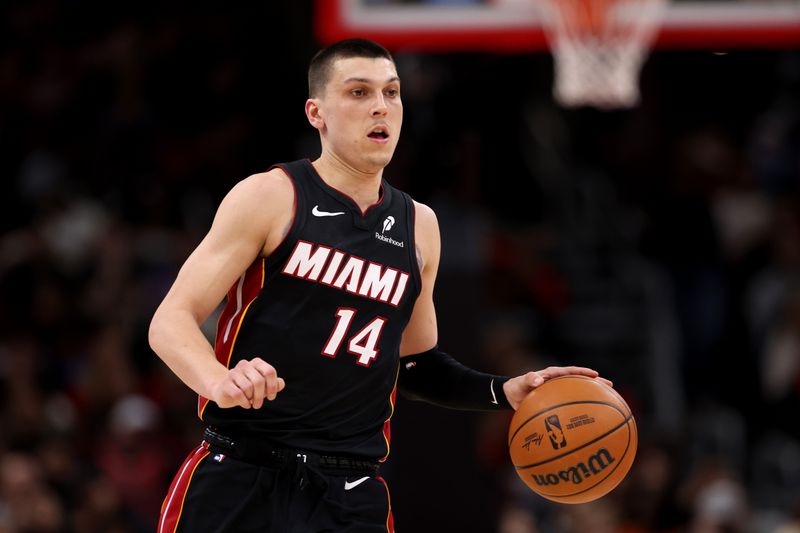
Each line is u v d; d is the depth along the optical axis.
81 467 30.20
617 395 14.38
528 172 46.12
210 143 43.88
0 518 28.14
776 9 31.45
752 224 45.47
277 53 46.91
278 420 13.23
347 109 13.41
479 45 30.95
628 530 32.38
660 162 48.31
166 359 12.55
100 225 39.28
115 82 44.44
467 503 31.77
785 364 39.66
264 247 13.29
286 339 13.22
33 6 46.22
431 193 36.88
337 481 13.39
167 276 37.91
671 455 33.91
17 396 32.50
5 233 40.94
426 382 15.15
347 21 31.22
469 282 33.06
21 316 36.84
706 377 41.69
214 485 13.23
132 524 29.55
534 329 41.59
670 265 43.50
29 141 42.91
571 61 30.42
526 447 14.17
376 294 13.58
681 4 31.45
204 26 46.31
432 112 38.81
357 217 13.59
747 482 38.38
